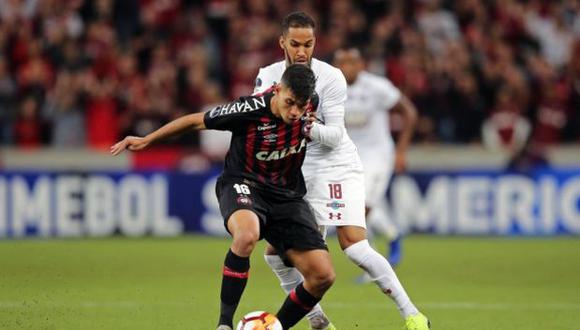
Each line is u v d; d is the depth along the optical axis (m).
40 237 50.28
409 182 51.41
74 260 41.31
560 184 51.12
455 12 65.62
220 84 62.62
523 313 29.75
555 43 66.69
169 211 51.31
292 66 22.77
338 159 25.64
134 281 35.81
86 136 59.09
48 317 28.08
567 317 29.06
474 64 61.41
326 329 25.19
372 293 33.62
